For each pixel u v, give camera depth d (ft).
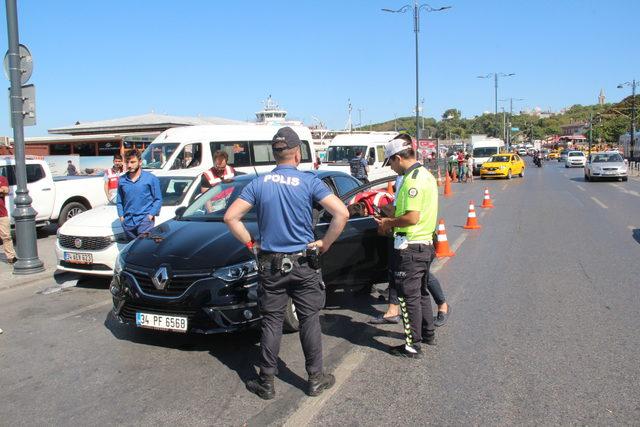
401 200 15.47
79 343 17.99
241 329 15.96
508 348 16.47
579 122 566.77
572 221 45.03
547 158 289.33
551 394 13.38
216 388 14.20
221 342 17.63
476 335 17.67
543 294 22.41
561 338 17.21
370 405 13.04
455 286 23.99
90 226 25.41
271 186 12.79
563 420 12.13
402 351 16.03
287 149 12.92
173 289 16.24
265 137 52.65
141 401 13.58
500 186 92.38
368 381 14.40
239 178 23.02
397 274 15.74
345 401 13.28
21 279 27.04
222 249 16.85
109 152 109.70
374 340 17.61
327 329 18.79
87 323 20.18
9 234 30.96
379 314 20.43
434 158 113.70
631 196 68.23
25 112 28.12
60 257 25.71
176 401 13.51
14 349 17.63
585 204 58.95
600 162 100.12
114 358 16.53
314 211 18.90
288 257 12.78
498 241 35.65
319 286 13.32
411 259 15.53
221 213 20.59
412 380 14.39
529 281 24.66
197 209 21.26
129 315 16.96
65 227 25.90
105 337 18.52
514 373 14.66
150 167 46.34
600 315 19.48
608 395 13.28
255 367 15.53
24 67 28.35
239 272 16.01
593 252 31.19
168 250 17.20
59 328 19.69
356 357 16.14
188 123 116.57
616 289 22.97
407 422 12.18
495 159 116.78
